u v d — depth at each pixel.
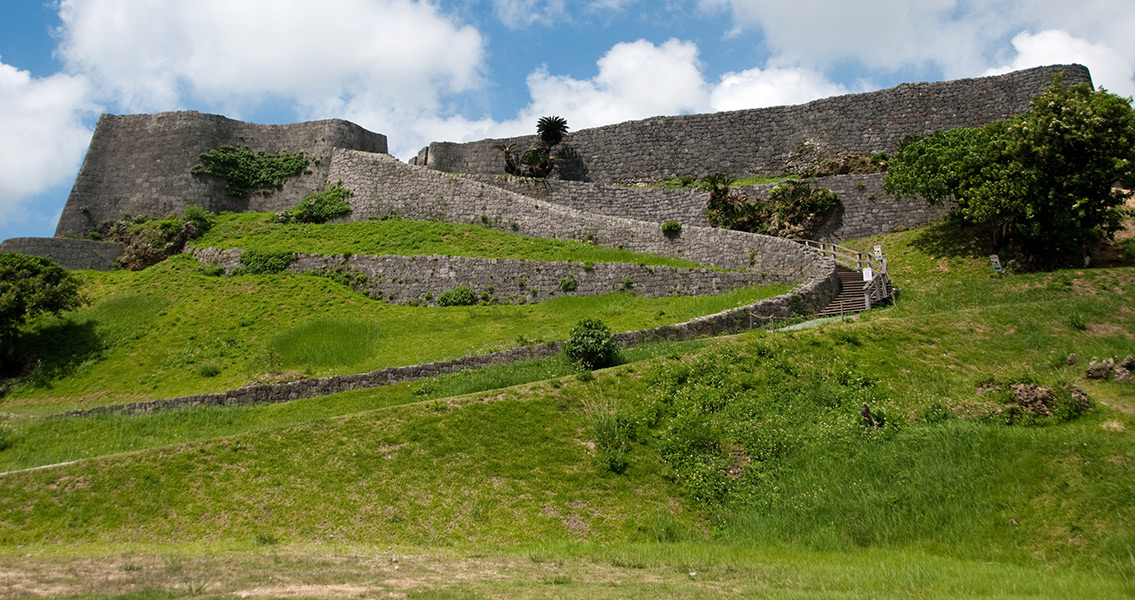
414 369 27.95
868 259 36.16
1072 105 34.19
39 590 12.80
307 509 19.27
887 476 19.31
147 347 34.88
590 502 19.80
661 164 53.19
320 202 50.84
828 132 50.44
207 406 26.80
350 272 40.22
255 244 45.59
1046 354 25.38
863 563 16.05
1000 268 34.50
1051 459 18.09
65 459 22.67
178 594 12.62
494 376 26.34
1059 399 20.94
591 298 36.47
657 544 18.00
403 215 49.06
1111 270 32.12
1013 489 17.69
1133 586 13.65
